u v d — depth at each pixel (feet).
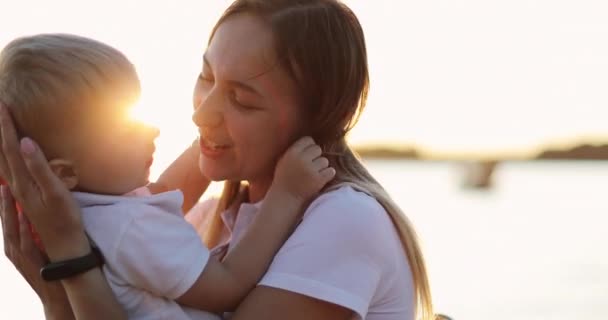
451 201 51.13
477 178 66.28
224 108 6.66
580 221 41.52
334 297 6.27
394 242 6.68
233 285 6.44
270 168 7.02
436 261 28.58
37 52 6.26
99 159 6.41
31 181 6.21
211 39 6.92
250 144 6.70
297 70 6.66
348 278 6.33
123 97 6.45
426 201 50.80
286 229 6.63
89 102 6.29
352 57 6.86
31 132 6.28
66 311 6.49
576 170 95.86
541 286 24.50
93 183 6.47
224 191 7.51
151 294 6.40
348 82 6.86
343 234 6.38
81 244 6.21
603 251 31.30
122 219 6.32
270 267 6.46
